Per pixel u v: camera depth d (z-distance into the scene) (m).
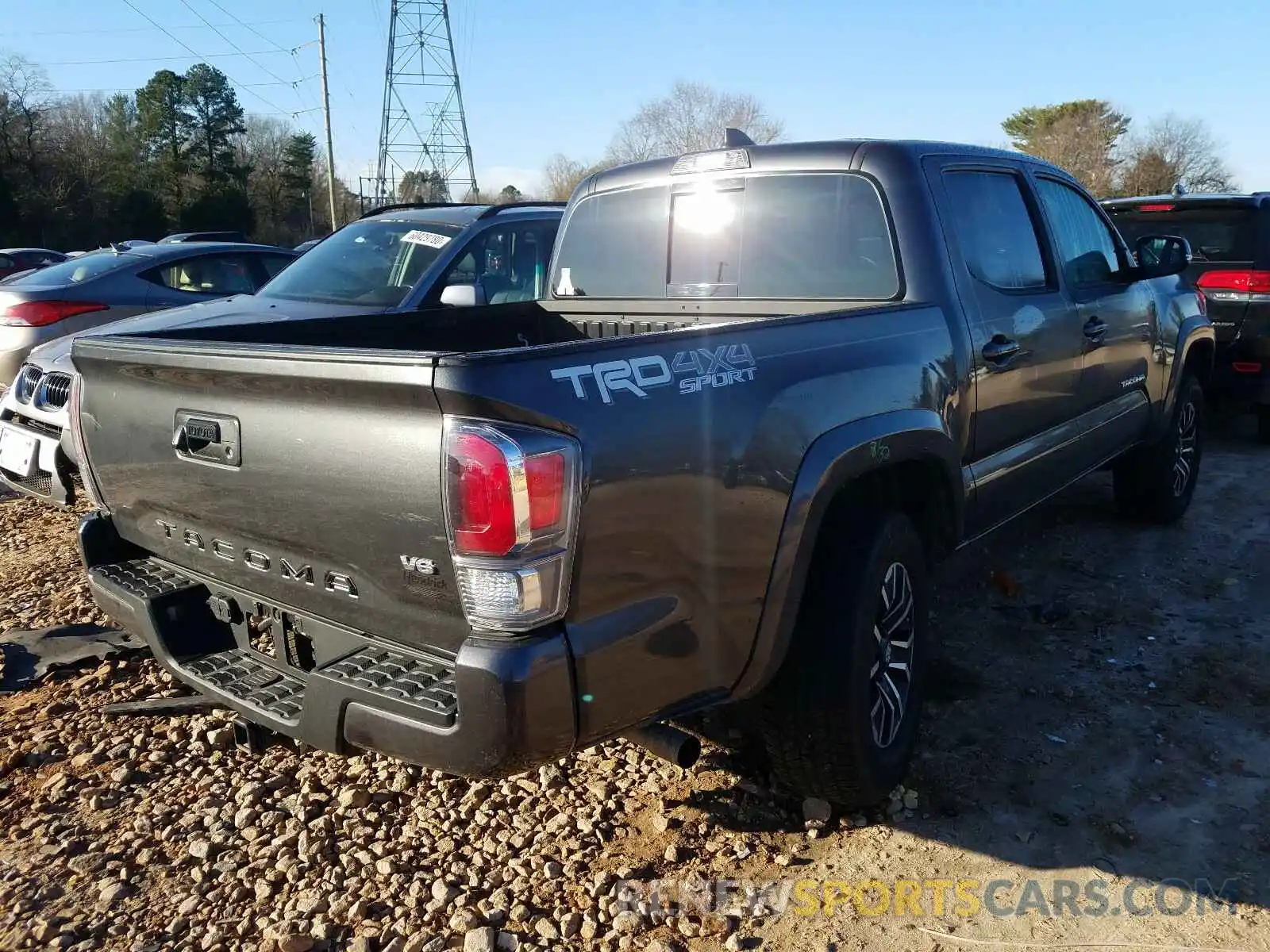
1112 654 4.23
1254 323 7.54
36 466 5.51
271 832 3.09
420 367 2.07
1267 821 3.05
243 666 2.84
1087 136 59.44
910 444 3.10
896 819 3.12
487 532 2.07
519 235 6.84
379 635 2.44
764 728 2.98
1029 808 3.16
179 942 2.63
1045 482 4.27
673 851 2.93
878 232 3.59
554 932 2.62
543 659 2.13
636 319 4.29
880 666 3.09
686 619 2.46
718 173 4.03
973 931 2.62
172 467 2.82
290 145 76.75
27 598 4.97
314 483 2.39
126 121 67.50
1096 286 4.66
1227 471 7.34
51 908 2.76
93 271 8.10
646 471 2.31
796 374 2.76
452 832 3.07
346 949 2.58
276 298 6.61
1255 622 4.52
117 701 3.92
